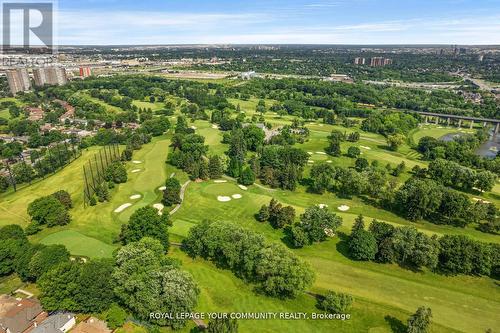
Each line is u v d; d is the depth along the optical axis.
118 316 56.25
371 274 71.56
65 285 58.03
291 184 113.50
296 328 57.25
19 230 76.00
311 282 63.00
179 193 108.06
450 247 72.94
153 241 68.56
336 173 115.31
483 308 62.88
